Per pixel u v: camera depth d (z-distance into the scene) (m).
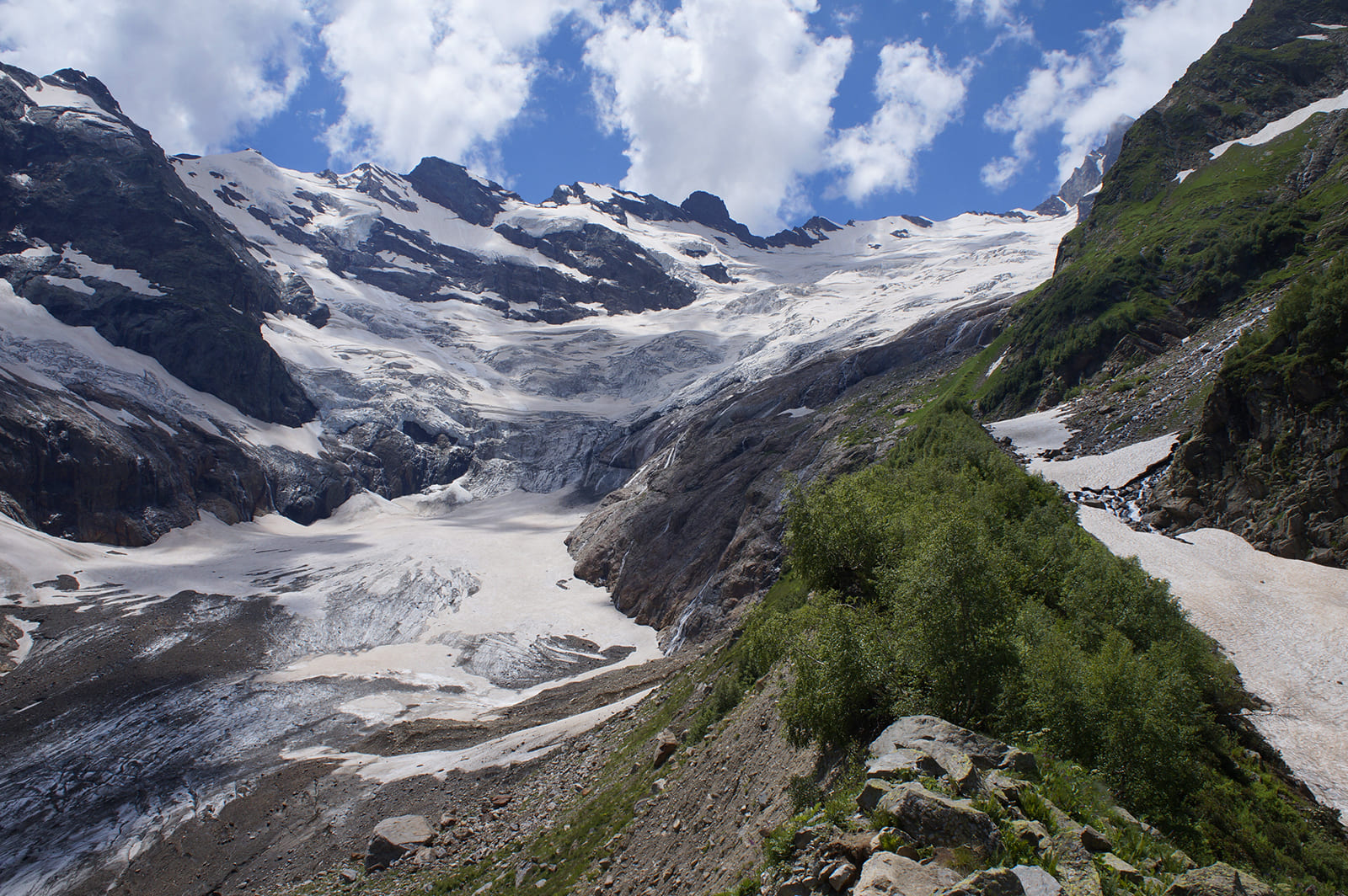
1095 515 40.88
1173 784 15.40
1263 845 15.44
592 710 56.75
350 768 56.44
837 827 11.22
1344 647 26.25
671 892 18.48
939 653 15.80
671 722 35.78
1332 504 32.31
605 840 25.91
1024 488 36.50
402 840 39.25
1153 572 33.53
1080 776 13.81
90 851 50.12
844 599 23.19
